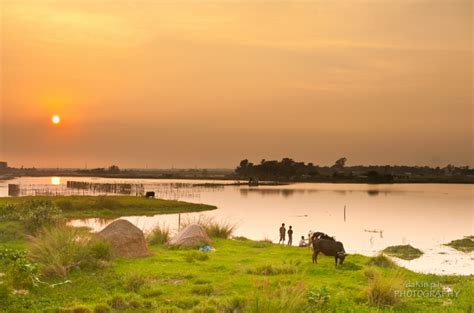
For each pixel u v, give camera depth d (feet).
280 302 40.81
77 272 57.36
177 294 49.42
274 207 262.47
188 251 75.15
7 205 122.93
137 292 49.98
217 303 44.91
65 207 203.82
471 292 49.57
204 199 337.11
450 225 175.42
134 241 69.56
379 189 608.60
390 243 122.83
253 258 69.97
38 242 62.54
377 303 45.83
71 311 42.73
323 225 172.04
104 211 201.57
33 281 49.11
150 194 282.36
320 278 57.21
